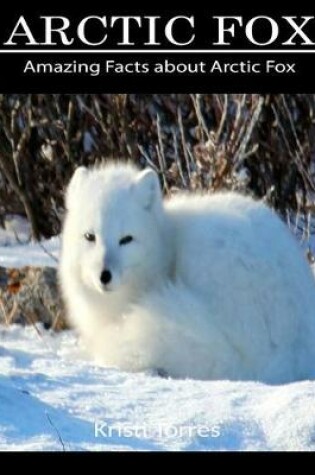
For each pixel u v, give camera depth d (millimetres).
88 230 12445
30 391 9539
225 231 12336
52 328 14148
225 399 9445
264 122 17781
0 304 14547
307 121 17984
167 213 12930
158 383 10180
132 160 18125
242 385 10039
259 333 11945
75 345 13445
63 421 8758
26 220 19172
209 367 11805
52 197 18484
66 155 18422
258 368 11922
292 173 17875
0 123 18469
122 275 12344
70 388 9750
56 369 10773
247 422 8961
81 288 12797
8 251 17172
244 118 17266
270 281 12102
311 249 16906
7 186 19281
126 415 9086
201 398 9531
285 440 8773
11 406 8828
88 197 12555
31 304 14398
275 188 17875
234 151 16469
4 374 9820
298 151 17906
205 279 12133
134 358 11898
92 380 10211
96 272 12227
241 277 12055
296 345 12141
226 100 16500
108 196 12453
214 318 11914
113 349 12023
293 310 12156
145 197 12547
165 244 12672
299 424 8836
